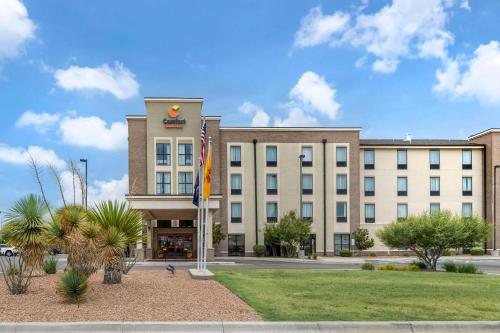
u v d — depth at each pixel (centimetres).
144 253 4231
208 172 2153
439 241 2789
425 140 5881
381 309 1020
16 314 930
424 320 905
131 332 827
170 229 4644
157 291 1277
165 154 4972
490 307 1060
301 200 4934
